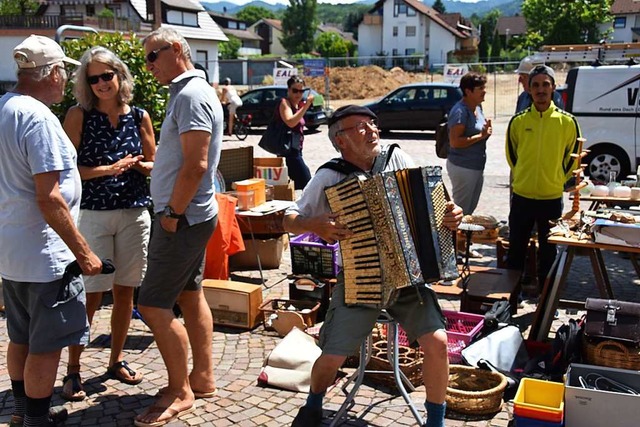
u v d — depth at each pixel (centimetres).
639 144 1065
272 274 621
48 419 327
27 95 303
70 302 313
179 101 328
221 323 489
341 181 296
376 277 298
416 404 370
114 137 394
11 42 3244
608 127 1086
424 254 294
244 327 483
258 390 392
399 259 292
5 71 3262
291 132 708
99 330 480
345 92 3734
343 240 301
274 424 353
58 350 317
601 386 348
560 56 1147
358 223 296
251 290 482
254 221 632
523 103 691
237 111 2148
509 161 539
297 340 419
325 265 517
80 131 389
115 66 387
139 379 400
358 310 311
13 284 310
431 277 294
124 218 389
